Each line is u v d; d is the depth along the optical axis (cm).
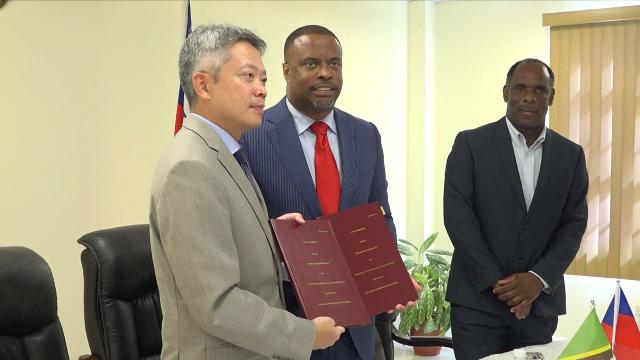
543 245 262
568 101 485
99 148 315
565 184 263
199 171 137
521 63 267
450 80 543
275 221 161
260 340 138
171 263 137
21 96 279
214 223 136
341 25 468
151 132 341
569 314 496
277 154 196
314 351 189
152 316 215
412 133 546
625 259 469
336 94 200
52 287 190
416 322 471
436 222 552
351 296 163
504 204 261
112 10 317
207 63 147
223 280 134
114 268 204
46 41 288
